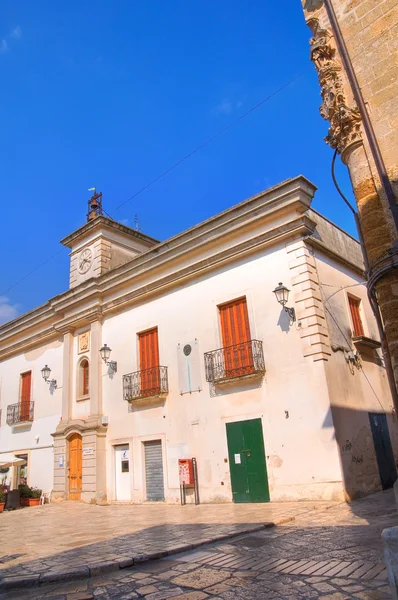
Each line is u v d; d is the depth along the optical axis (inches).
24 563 280.2
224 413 551.8
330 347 507.8
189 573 232.7
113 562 256.5
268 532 326.6
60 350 844.6
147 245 921.5
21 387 924.6
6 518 583.2
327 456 460.1
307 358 494.9
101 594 209.6
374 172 250.4
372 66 263.7
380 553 230.8
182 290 641.6
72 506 660.7
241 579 213.2
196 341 604.4
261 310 545.0
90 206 930.1
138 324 694.5
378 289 235.6
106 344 740.0
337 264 592.1
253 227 569.6
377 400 570.9
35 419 853.8
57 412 808.3
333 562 224.7
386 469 535.8
